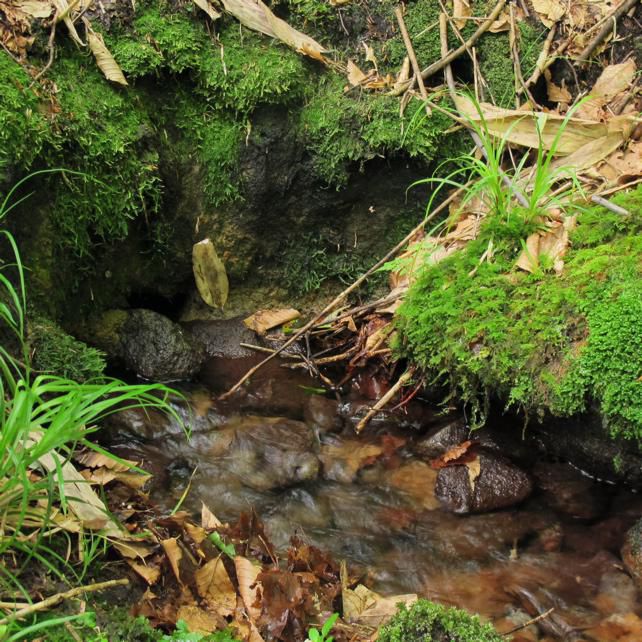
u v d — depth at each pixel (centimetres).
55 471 107
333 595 113
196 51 144
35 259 133
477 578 119
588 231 130
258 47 147
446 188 151
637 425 116
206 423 139
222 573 112
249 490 129
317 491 130
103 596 107
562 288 125
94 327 147
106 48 139
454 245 141
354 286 145
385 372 144
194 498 128
